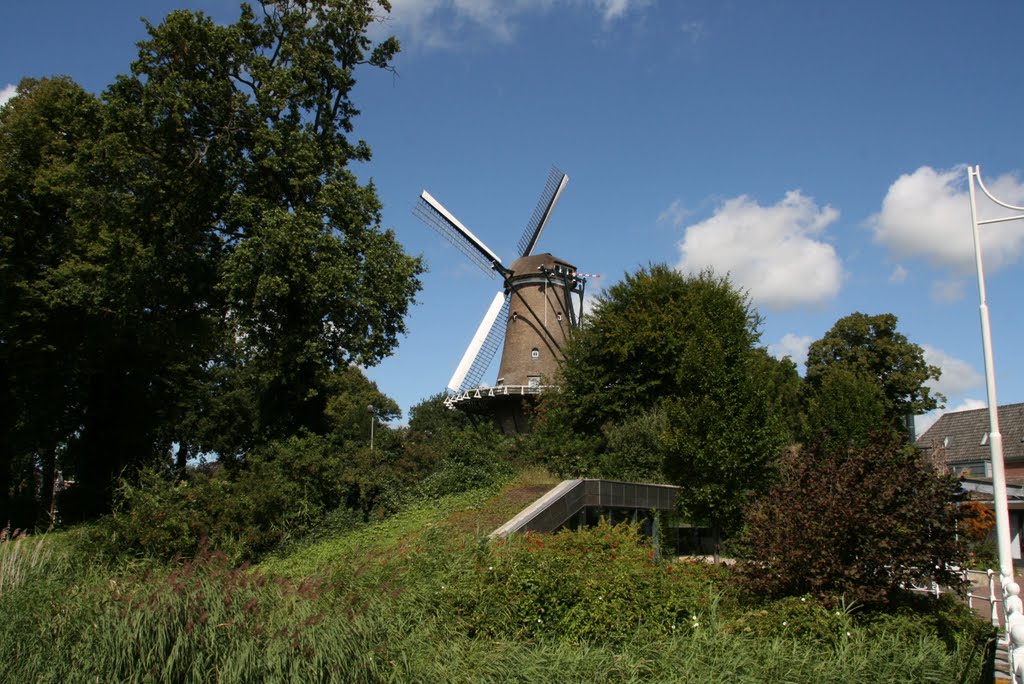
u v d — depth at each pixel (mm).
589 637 10078
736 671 8562
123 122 22281
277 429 23297
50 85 27875
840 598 10398
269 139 22797
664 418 27141
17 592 10188
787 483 12195
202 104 22953
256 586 9836
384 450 21719
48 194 25312
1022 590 17234
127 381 29938
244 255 21703
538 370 39844
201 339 29609
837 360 46375
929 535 10914
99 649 8148
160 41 22328
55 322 26656
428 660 8992
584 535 14320
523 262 41656
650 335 30891
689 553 25547
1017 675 6824
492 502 19531
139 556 14555
